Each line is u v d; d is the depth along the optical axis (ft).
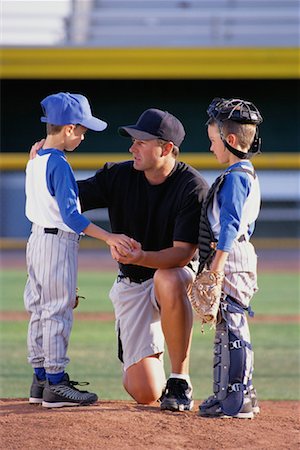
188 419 43.19
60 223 44.21
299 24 246.06
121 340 49.60
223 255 41.27
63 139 44.68
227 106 42.80
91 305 110.63
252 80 224.33
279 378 67.31
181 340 45.39
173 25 254.47
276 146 226.58
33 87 226.38
